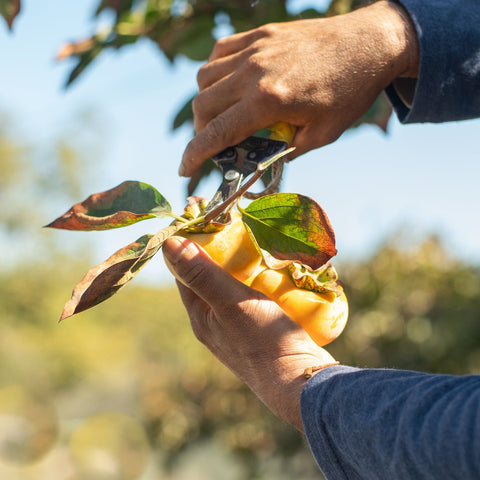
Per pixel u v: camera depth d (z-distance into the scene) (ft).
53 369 24.88
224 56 2.73
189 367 9.63
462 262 8.84
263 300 2.50
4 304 25.81
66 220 2.45
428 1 2.66
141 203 2.48
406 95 2.78
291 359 2.47
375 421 2.21
